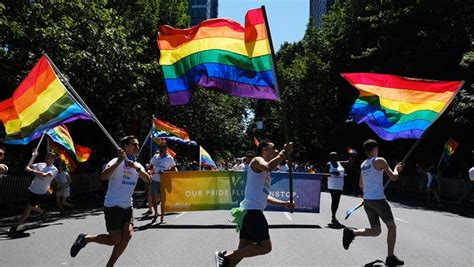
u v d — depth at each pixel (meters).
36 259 7.97
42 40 16.62
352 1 35.09
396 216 15.72
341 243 9.65
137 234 10.75
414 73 28.69
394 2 30.17
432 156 30.88
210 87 7.64
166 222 12.88
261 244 5.84
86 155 17.19
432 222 14.10
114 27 20.52
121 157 6.51
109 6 28.66
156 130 20.66
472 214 17.20
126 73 20.31
